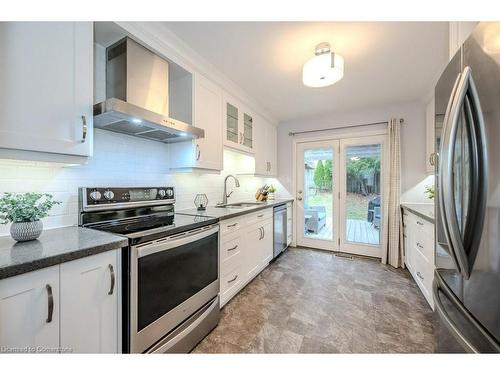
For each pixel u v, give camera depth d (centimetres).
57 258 86
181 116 200
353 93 273
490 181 68
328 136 359
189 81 197
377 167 328
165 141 208
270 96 283
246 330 166
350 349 145
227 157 307
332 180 360
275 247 310
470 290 77
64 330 90
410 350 144
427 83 247
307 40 172
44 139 103
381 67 212
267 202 330
